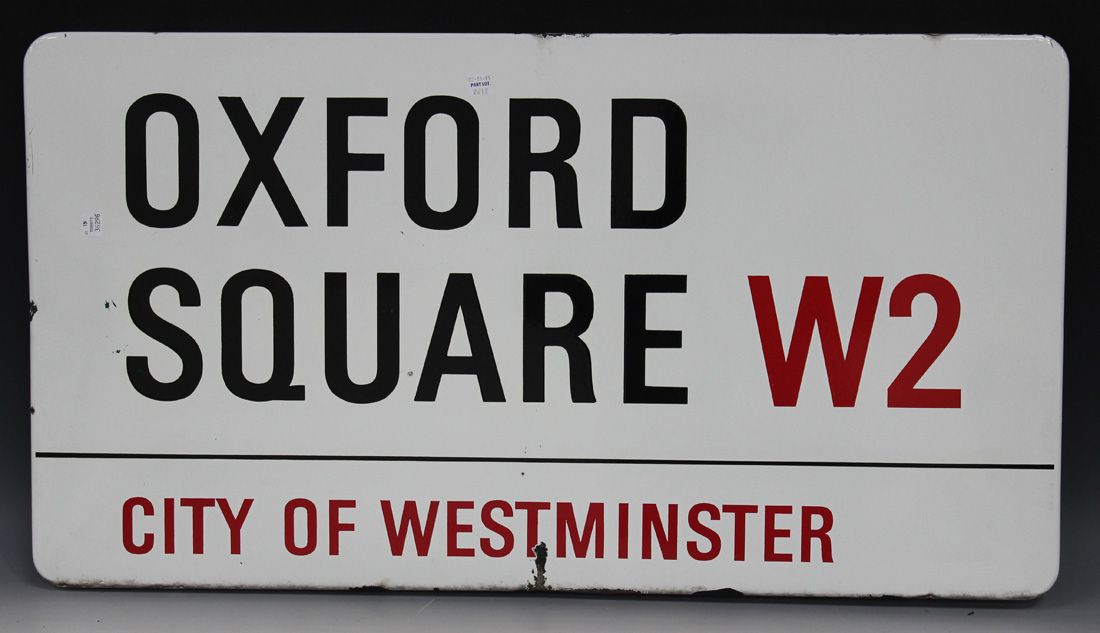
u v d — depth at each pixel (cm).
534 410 99
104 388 100
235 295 99
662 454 99
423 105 98
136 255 99
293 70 98
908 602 100
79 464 100
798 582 99
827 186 97
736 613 98
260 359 99
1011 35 97
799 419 98
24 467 116
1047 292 97
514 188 98
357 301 99
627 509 99
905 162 97
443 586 100
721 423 98
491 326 99
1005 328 98
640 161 98
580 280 98
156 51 99
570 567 100
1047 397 98
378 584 100
